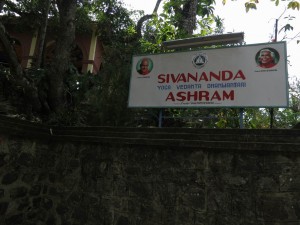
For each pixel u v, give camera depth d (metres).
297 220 2.87
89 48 10.86
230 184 3.22
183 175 3.49
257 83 3.84
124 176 3.85
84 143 4.29
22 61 10.76
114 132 4.00
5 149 3.86
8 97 6.14
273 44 3.87
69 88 6.85
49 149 4.53
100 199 3.93
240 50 4.04
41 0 9.20
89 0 10.42
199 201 3.33
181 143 3.49
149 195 3.62
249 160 3.20
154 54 4.58
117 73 5.15
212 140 3.35
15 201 3.96
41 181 4.37
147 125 5.22
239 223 3.09
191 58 4.31
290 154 3.03
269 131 3.11
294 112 5.59
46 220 4.25
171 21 7.90
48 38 10.42
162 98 4.36
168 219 3.44
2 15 10.15
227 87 3.99
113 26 10.26
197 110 5.27
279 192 2.99
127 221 3.67
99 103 5.05
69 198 4.18
